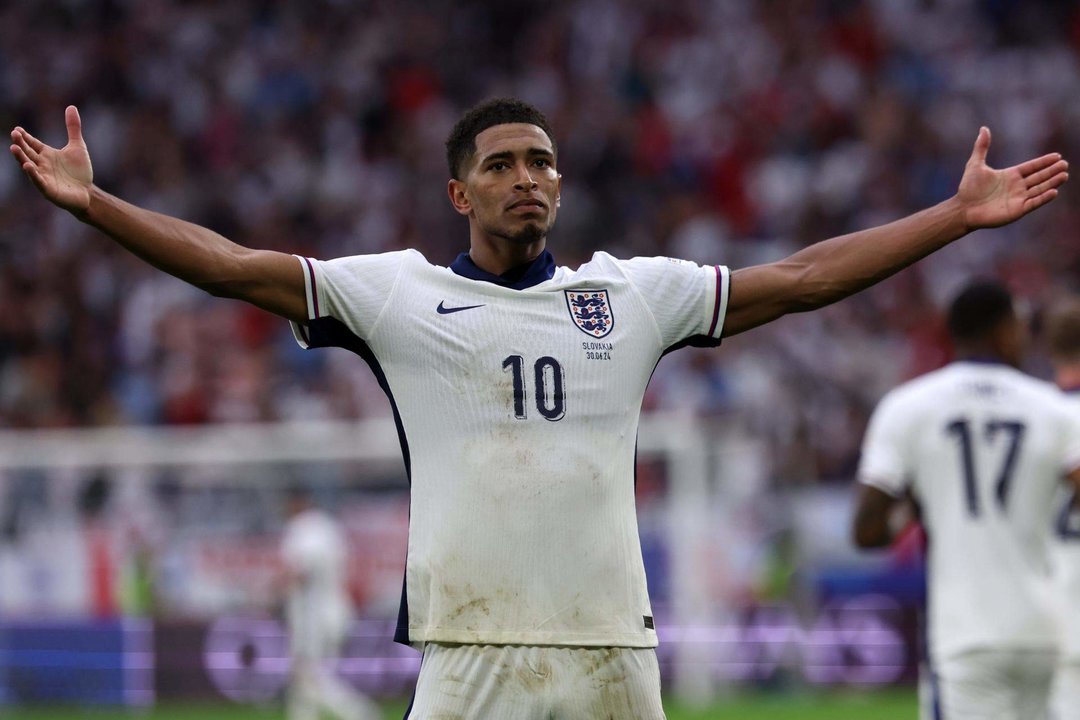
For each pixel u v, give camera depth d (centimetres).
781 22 8394
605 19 8531
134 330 6775
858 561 5200
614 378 1479
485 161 1509
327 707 4575
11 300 7075
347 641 5028
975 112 7981
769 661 5125
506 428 1457
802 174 7688
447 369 1471
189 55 8469
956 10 8462
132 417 6362
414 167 8006
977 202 1517
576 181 7800
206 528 5162
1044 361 5978
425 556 1461
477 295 1493
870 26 8362
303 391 6288
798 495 5284
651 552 5156
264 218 7756
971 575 2103
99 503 5216
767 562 5200
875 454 2184
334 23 8662
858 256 1524
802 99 8038
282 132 8162
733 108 8038
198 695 5062
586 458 1456
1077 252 7150
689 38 8412
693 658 5103
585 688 1441
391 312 1489
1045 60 8250
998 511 2108
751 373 6197
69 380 6719
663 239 7494
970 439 2134
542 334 1476
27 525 5209
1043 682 2095
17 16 8606
